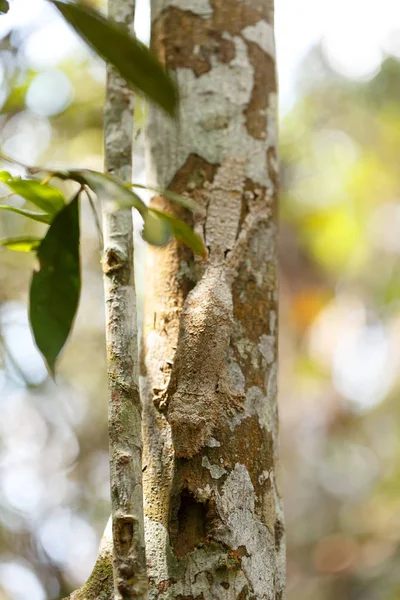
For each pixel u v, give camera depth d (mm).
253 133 1282
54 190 1240
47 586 2270
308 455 3693
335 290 3582
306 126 3271
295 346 3586
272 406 1246
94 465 2523
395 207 3227
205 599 1188
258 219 1268
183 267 1252
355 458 3705
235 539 1199
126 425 1179
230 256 1253
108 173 1235
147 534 1205
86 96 2234
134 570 1148
